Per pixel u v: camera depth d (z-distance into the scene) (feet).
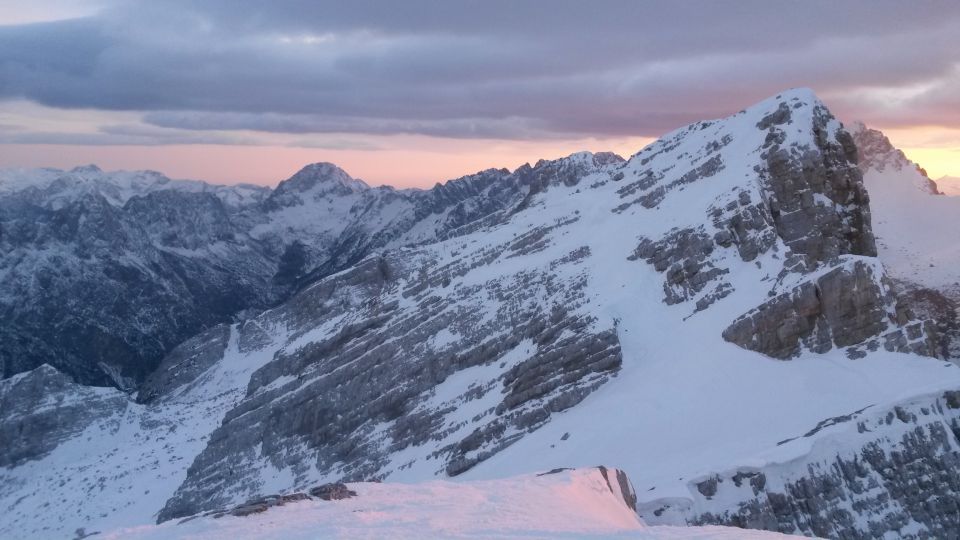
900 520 270.26
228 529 147.95
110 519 548.31
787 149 487.20
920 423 289.12
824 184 483.92
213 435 586.86
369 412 497.87
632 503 207.51
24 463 652.48
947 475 281.33
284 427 548.72
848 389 333.42
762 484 263.49
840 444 279.28
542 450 355.97
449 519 152.97
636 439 331.16
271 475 511.81
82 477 620.08
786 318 371.56
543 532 146.20
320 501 166.61
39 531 545.03
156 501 547.08
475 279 580.71
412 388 491.72
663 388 363.56
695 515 253.03
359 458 465.06
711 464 274.98
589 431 351.87
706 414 335.26
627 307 440.04
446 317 537.65
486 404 435.53
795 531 260.01
